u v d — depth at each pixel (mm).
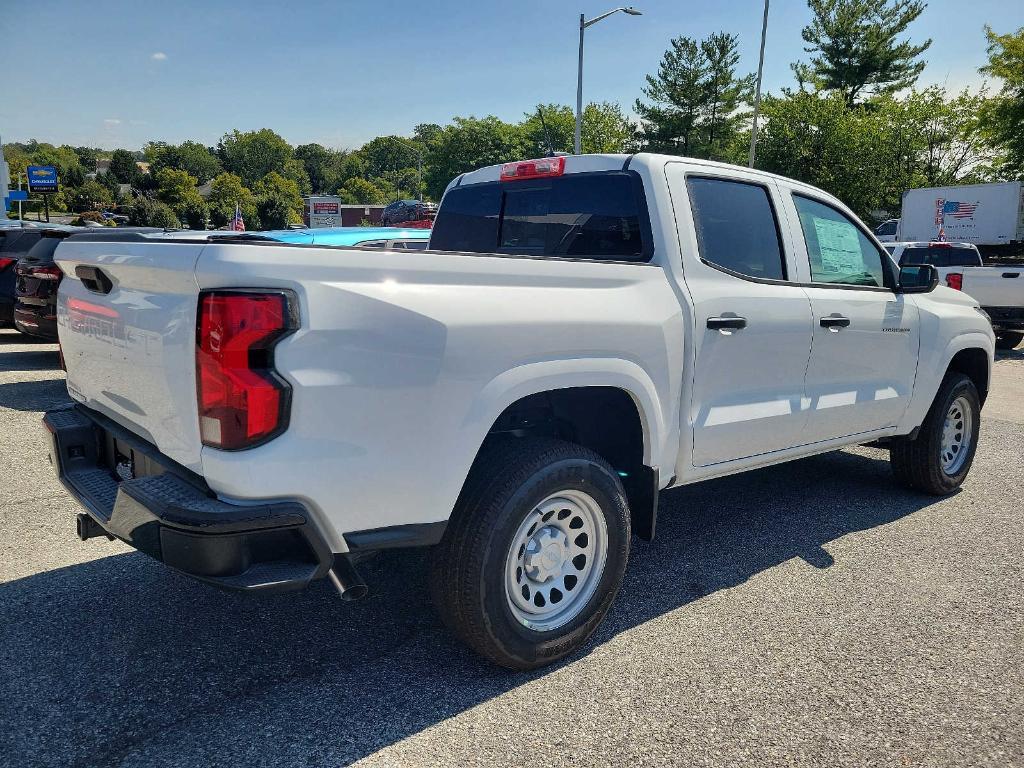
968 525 4598
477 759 2367
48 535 4145
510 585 2754
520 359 2645
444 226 4520
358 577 2371
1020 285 12883
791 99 45094
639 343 3033
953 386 4996
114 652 2965
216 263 2125
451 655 2984
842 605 3490
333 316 2229
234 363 2119
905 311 4527
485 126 82562
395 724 2539
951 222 23438
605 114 77062
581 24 26781
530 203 3980
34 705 2609
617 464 3357
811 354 3934
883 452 6418
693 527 4516
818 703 2707
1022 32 29172
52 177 69500
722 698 2727
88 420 3051
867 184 43156
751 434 3672
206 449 2225
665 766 2355
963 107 42312
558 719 2584
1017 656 3051
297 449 2195
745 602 3518
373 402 2311
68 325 3092
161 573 3688
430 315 2410
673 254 3324
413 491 2434
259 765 2322
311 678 2811
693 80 56375
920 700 2738
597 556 3014
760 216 3805
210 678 2799
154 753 2369
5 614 3256
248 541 2186
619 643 3119
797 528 4516
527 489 2662
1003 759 2422
